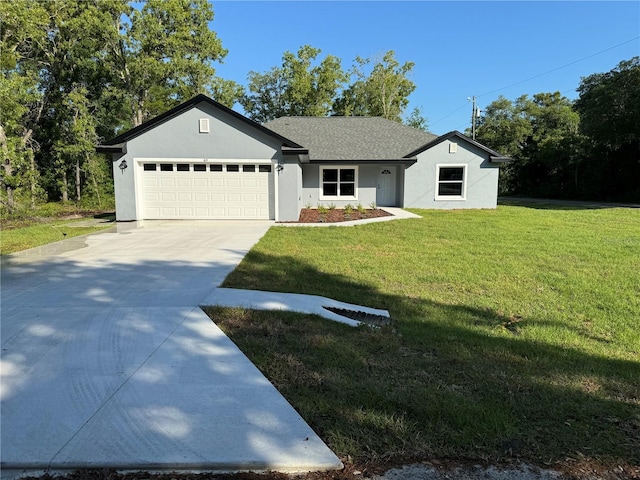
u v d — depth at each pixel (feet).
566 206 73.20
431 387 10.32
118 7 74.59
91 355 11.79
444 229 40.73
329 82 118.01
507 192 128.26
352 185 67.46
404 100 133.80
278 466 7.46
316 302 17.15
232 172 47.44
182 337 13.14
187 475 7.31
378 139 69.87
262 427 8.57
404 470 7.41
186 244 31.32
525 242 32.99
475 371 11.30
